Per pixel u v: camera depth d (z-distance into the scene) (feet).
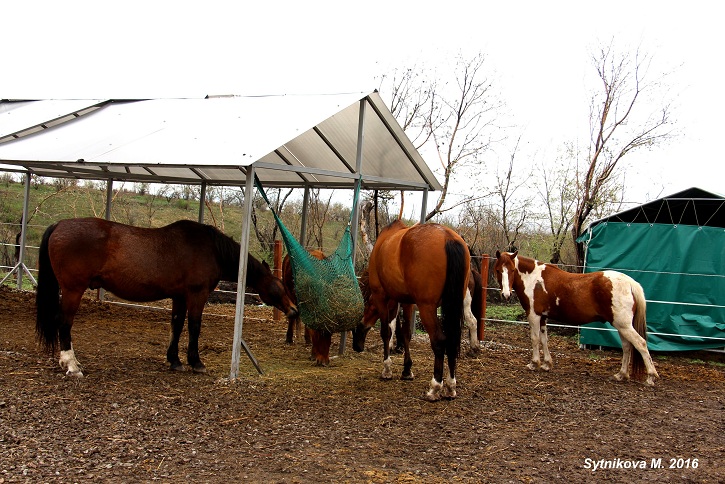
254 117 24.08
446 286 17.53
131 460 12.65
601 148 40.98
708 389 23.53
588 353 30.81
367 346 28.27
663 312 31.73
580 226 41.73
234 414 16.40
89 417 15.25
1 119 31.22
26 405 15.81
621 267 32.71
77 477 11.60
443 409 17.94
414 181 28.32
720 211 34.17
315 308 21.07
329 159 27.55
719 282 31.01
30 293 35.83
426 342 30.19
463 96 46.06
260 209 63.62
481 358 26.91
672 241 31.81
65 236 18.78
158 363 21.94
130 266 19.42
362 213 44.68
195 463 12.71
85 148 23.73
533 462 13.83
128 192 68.69
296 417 16.49
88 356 22.24
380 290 21.08
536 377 23.65
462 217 55.26
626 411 19.19
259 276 22.22
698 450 15.38
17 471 11.67
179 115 26.30
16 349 22.33
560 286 24.52
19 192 63.67
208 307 38.24
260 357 24.43
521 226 51.44
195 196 65.26
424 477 12.51
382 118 25.34
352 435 15.16
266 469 12.59
